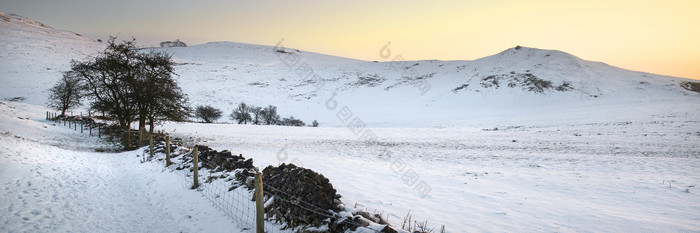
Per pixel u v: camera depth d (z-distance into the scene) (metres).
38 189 8.18
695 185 10.26
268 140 29.02
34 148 13.80
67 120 34.56
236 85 130.12
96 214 7.03
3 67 104.88
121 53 25.77
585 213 7.27
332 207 5.65
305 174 6.23
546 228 6.27
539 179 11.49
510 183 10.76
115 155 16.98
